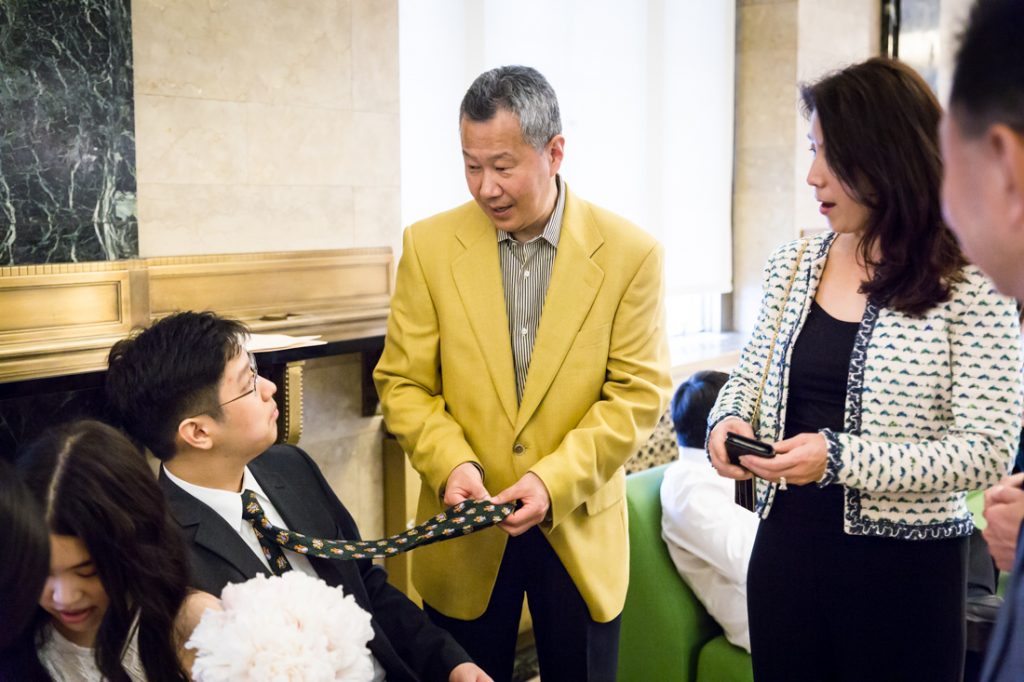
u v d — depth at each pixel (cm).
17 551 117
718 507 257
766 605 181
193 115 257
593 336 203
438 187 345
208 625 127
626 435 199
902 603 169
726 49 448
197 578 154
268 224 277
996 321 160
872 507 168
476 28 350
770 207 455
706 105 441
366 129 299
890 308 166
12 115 221
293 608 130
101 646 132
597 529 210
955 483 160
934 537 168
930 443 161
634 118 412
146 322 234
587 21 389
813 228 467
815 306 178
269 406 167
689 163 437
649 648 268
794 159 446
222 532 161
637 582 267
